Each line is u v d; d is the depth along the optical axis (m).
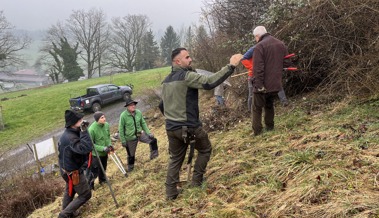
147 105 18.31
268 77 4.63
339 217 2.48
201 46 11.72
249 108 6.94
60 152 4.94
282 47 4.64
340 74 5.62
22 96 34.25
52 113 23.69
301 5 6.03
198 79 3.58
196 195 3.93
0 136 19.66
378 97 4.85
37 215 6.77
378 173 2.85
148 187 5.23
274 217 2.85
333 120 4.72
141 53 55.56
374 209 2.38
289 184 3.31
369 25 5.34
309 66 6.29
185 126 3.73
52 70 52.66
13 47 36.72
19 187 8.95
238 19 9.14
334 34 5.70
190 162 4.23
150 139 7.53
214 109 7.82
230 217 3.13
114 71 54.06
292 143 4.33
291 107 6.22
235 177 4.02
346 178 2.94
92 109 20.12
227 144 5.47
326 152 3.64
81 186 5.11
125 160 9.42
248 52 5.08
